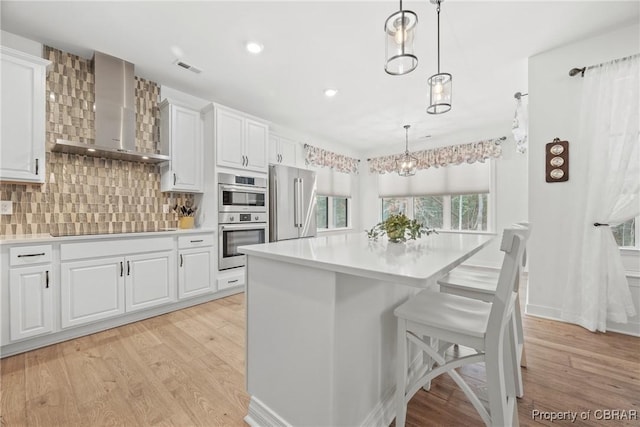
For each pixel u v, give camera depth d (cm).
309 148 495
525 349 204
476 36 231
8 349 196
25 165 213
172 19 209
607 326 236
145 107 305
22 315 198
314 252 131
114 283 242
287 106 379
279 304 126
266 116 416
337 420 108
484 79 303
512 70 285
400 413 124
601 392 156
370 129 479
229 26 217
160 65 275
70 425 133
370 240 190
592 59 237
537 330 235
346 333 112
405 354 124
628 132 221
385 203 609
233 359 192
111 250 240
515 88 325
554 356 194
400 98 353
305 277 115
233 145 336
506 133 455
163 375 173
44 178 222
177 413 141
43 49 242
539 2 194
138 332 235
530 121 268
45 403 147
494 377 101
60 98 250
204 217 330
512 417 122
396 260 111
